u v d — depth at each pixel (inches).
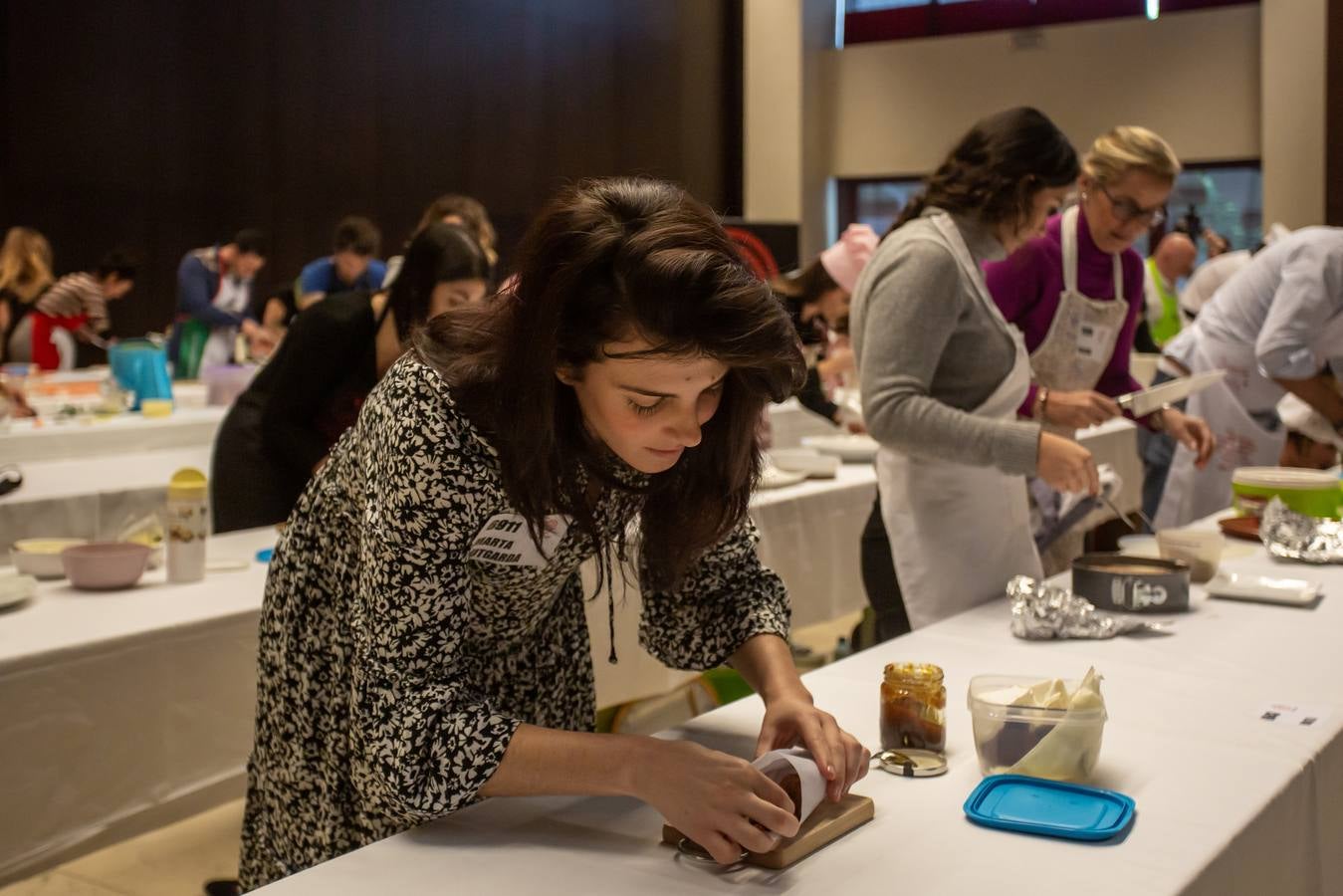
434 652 45.6
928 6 375.9
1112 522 148.6
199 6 277.0
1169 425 108.4
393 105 313.6
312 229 300.7
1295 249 135.5
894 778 52.9
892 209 390.3
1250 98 328.8
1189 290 221.6
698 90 382.0
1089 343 101.3
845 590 139.9
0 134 250.7
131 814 77.3
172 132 275.4
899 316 82.7
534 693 56.1
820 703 62.1
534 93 342.0
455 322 46.4
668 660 59.7
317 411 104.5
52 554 93.2
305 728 53.1
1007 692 54.9
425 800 44.5
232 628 82.8
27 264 216.5
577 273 40.6
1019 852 44.9
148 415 166.2
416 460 44.1
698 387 41.7
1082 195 100.1
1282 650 71.6
